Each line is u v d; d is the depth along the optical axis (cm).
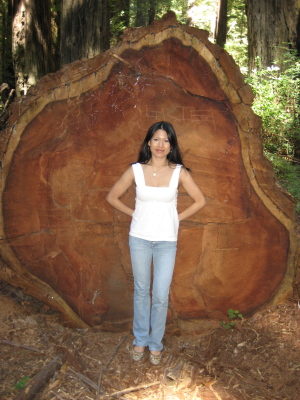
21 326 335
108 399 276
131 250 300
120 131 337
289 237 358
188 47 322
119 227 349
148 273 304
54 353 313
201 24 1492
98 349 327
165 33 319
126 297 358
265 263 362
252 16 782
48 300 350
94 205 345
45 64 875
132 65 325
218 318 365
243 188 348
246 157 342
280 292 366
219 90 332
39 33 855
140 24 1496
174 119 338
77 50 684
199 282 362
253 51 789
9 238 339
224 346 330
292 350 321
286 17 751
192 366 311
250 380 295
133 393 284
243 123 337
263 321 356
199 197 302
